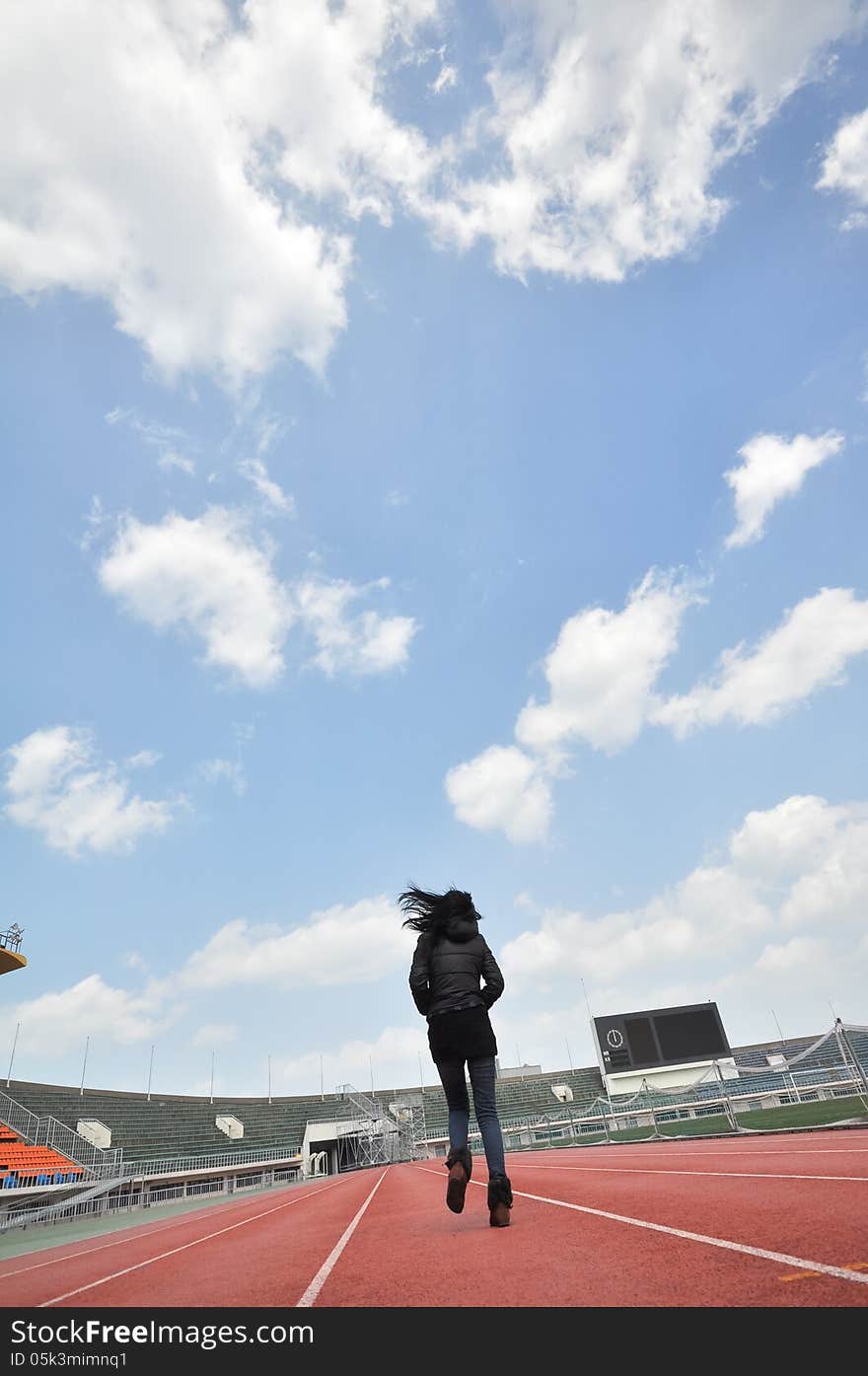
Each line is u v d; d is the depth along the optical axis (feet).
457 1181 13.44
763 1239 9.46
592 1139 80.74
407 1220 18.37
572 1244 10.89
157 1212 69.62
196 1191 111.14
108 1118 151.74
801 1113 56.59
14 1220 63.52
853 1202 11.49
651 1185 18.72
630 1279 8.32
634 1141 59.67
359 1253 13.19
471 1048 14.53
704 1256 8.95
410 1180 50.52
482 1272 9.78
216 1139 166.30
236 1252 17.16
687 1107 80.79
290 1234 19.93
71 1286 14.16
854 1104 52.60
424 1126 184.75
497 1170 13.87
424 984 15.02
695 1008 164.45
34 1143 102.47
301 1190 70.38
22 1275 17.98
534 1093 200.85
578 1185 21.61
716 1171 20.59
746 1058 196.85
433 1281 9.67
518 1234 12.56
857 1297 6.64
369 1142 157.07
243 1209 44.70
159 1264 16.76
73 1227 56.65
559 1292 8.21
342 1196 40.27
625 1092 154.92
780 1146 29.14
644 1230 11.30
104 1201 80.18
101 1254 22.76
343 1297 9.54
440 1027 14.69
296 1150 147.84
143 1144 150.41
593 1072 212.43
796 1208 11.55
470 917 15.81
